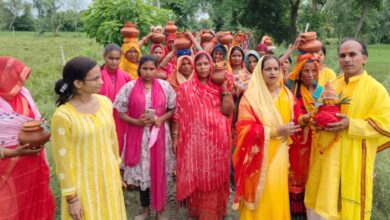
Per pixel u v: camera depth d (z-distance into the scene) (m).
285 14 20.38
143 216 4.60
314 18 20.39
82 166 3.05
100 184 3.12
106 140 3.16
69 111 2.99
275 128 3.62
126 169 4.41
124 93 4.29
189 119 4.15
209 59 4.14
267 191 3.66
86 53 13.89
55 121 2.96
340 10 23.19
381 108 3.36
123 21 7.51
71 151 3.02
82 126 3.00
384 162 5.01
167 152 4.39
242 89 4.61
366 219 3.43
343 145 3.45
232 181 5.53
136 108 4.23
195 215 4.38
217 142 4.11
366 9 20.75
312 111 3.69
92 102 3.14
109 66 5.12
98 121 3.09
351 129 3.35
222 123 4.14
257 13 19.95
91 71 2.98
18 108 3.24
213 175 4.13
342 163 3.45
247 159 3.67
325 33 21.61
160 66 5.65
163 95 4.34
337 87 3.65
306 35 4.15
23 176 3.22
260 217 3.70
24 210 3.27
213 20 24.31
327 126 3.39
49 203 3.48
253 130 3.60
